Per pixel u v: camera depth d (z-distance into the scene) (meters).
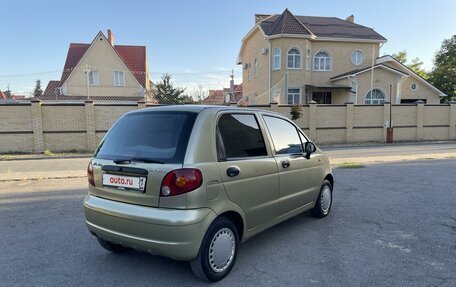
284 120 4.61
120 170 3.23
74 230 4.69
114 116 17.61
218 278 3.22
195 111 3.38
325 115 20.97
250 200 3.60
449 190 7.13
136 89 34.34
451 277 3.29
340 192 6.96
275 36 26.14
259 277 3.30
